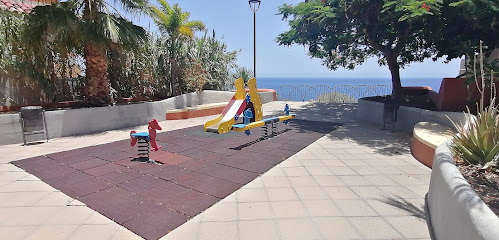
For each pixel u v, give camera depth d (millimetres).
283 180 4203
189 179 4199
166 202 3438
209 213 3182
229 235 2742
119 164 4887
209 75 14195
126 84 10875
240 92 7387
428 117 7020
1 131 6262
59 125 7121
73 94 9430
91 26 7414
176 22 11141
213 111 11367
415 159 5305
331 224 2947
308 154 5621
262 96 15219
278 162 5059
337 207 3330
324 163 5043
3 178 4246
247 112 6543
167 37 11898
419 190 3838
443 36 7867
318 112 11797
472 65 6625
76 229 2838
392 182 4133
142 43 8828
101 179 4188
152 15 8922
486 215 1870
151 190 3793
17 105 7746
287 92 18078
